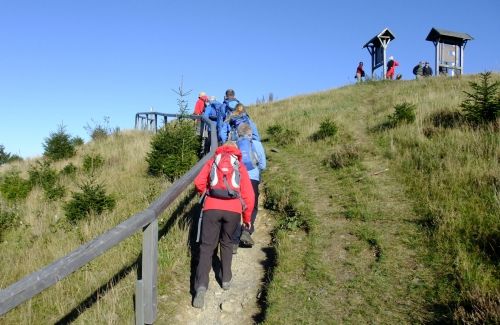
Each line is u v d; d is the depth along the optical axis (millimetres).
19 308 4523
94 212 7477
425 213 6199
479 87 9609
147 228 4160
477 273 4488
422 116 11445
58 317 4430
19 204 9234
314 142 11883
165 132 10609
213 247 4879
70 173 11797
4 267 5680
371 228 6055
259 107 21938
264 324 4258
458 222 5520
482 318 3744
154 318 4270
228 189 4801
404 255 5262
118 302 4566
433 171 7547
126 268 5320
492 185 6379
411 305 4324
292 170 9391
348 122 13922
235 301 4930
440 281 4609
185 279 5250
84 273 5199
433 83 19141
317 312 4391
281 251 5699
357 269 5109
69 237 6684
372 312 4301
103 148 15672
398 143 9898
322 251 5625
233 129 7336
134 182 9875
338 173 8758
